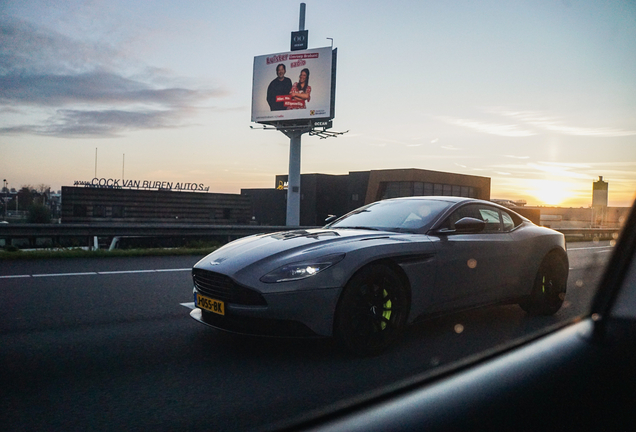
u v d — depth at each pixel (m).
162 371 3.03
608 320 1.42
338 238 3.73
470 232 4.29
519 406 1.16
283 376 2.93
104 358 3.30
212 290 3.54
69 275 7.07
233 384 2.80
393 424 1.15
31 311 4.75
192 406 2.47
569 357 1.32
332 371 3.02
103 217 42.59
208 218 47.59
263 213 57.69
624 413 1.14
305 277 3.19
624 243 1.42
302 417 1.32
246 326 3.31
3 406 2.46
